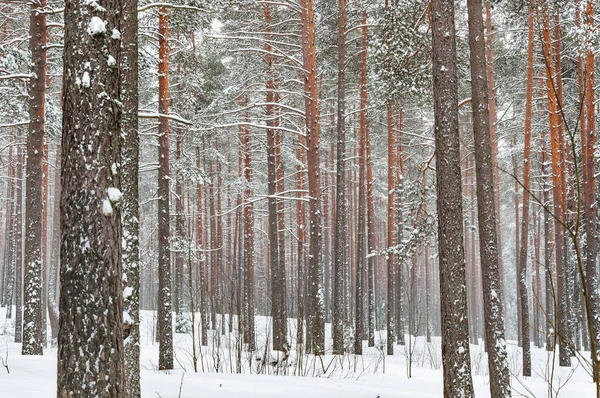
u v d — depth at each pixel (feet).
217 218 112.57
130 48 26.53
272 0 67.97
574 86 70.18
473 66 31.37
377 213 136.67
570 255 82.64
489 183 30.53
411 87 40.14
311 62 60.70
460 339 25.95
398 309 88.12
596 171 67.51
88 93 14.82
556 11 49.11
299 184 98.07
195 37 74.13
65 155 14.80
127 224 25.25
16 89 49.60
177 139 73.10
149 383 30.01
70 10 15.15
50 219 147.02
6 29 67.46
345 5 64.34
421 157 101.04
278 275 65.51
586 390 39.93
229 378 34.14
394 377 43.01
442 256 26.78
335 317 61.31
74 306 14.14
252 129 89.56
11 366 30.91
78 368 13.88
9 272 102.01
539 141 83.61
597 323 55.93
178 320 93.76
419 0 37.45
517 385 42.75
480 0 31.78
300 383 33.24
